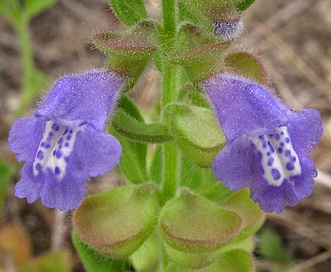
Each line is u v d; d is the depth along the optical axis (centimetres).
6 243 9
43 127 5
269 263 9
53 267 9
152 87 11
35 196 5
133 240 6
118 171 8
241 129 5
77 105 5
